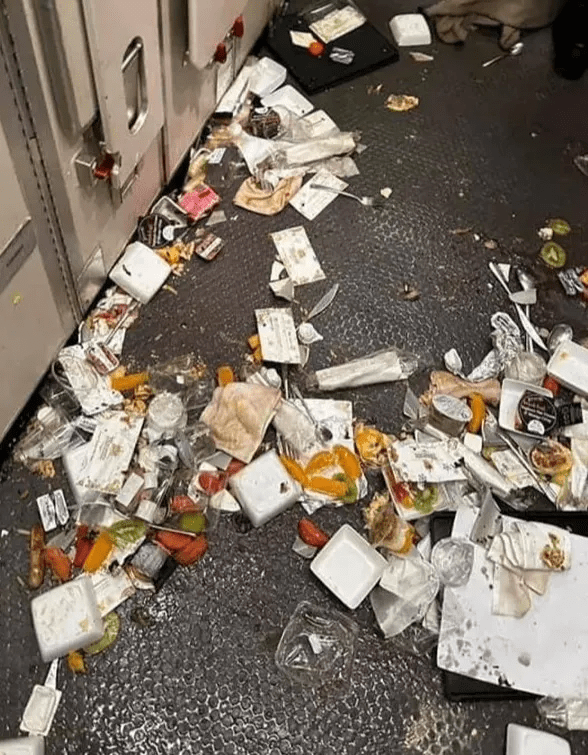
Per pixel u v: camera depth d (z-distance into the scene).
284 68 1.65
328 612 1.17
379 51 1.70
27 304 1.11
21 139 0.93
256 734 1.10
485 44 1.75
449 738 1.12
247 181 1.51
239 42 1.52
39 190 1.02
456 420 1.29
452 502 1.25
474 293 1.46
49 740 1.08
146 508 1.19
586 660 1.16
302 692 1.13
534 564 1.20
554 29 1.76
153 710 1.10
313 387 1.34
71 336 1.33
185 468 1.24
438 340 1.41
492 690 1.14
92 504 1.20
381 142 1.60
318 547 1.21
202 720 1.10
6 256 1.00
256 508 1.21
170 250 1.43
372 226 1.51
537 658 1.16
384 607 1.17
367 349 1.39
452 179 1.58
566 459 1.29
